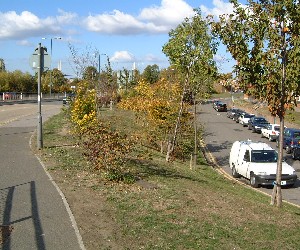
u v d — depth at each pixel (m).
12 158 14.00
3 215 7.95
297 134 28.84
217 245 7.11
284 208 12.00
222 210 9.59
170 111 21.70
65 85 80.50
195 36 18.69
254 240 7.68
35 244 6.57
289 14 10.30
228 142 34.53
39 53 15.62
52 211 8.28
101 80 35.81
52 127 24.08
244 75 10.82
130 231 7.44
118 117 29.34
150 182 11.57
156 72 62.28
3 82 79.88
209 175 19.33
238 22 10.78
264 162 18.77
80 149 15.77
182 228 7.78
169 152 20.36
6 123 26.91
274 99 10.81
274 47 10.55
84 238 6.98
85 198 9.38
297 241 7.98
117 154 11.78
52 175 11.51
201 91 20.83
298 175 21.39
